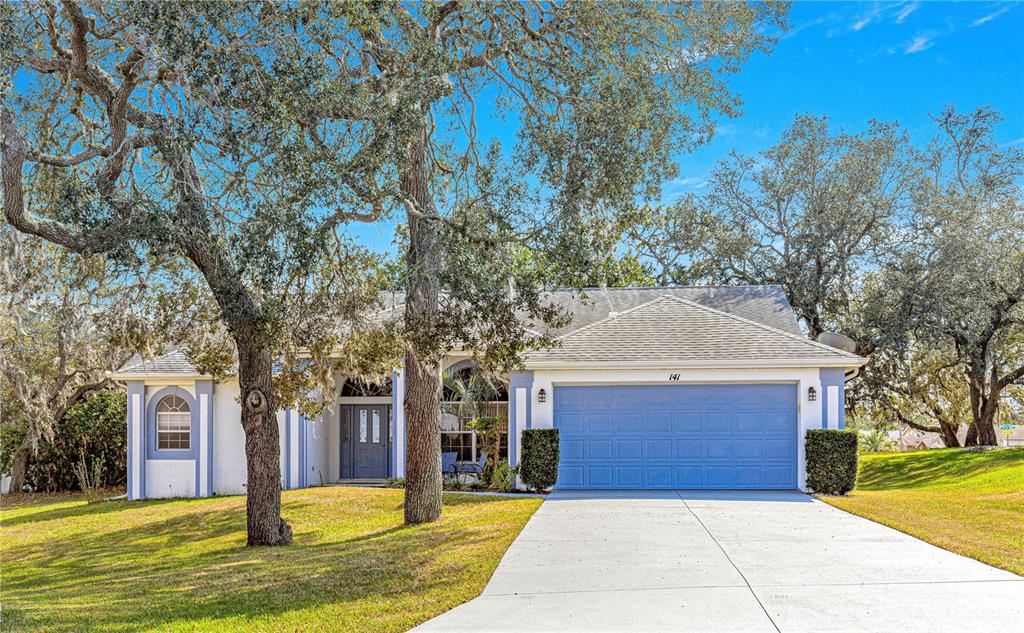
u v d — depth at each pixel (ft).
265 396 47.55
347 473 76.33
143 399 72.64
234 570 38.29
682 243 105.91
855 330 94.79
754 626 25.70
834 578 31.65
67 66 40.81
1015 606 27.48
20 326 58.80
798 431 61.05
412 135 38.34
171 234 36.11
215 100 35.37
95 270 46.83
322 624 27.43
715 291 82.23
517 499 56.90
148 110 38.17
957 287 86.28
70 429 85.10
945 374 110.52
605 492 60.75
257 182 37.93
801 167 99.55
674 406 62.28
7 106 38.78
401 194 39.65
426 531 46.44
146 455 72.54
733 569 33.47
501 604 29.04
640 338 64.39
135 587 35.88
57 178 44.78
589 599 29.35
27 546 54.24
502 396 71.36
